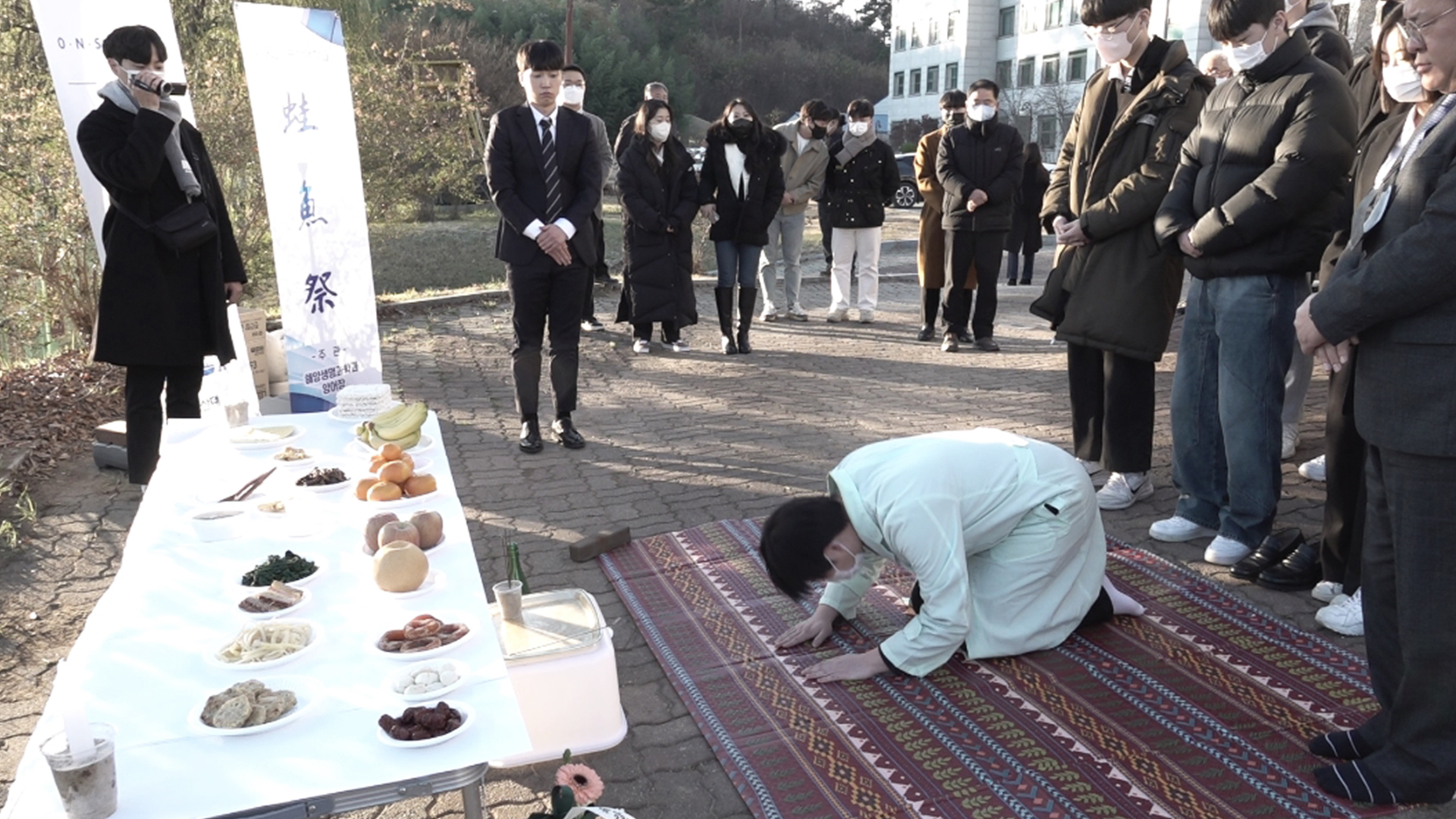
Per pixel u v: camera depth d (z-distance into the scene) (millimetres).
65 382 6980
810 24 72062
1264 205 3537
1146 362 4500
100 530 4676
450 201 21984
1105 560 3562
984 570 3363
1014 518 3234
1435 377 2295
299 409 5352
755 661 3393
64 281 7422
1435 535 2346
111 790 1774
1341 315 2400
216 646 2326
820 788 2701
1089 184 4492
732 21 68000
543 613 3027
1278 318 3756
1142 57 4430
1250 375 3811
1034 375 7336
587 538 4293
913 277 12430
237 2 4938
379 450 3639
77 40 4914
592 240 5605
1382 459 2441
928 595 3078
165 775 1882
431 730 1981
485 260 14844
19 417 6273
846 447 5773
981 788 2680
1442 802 2541
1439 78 2328
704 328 9352
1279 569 3826
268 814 1820
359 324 5445
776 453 5680
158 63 4324
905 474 3045
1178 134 4207
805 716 3053
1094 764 2766
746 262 8062
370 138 10727
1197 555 4152
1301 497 4727
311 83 5137
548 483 5246
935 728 2965
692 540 4406
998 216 7863
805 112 9117
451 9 32281
